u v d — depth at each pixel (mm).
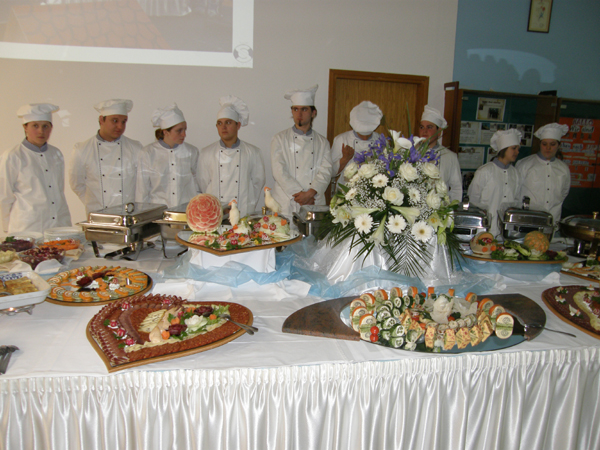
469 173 4254
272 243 1571
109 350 1064
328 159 3148
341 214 1509
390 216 1430
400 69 4062
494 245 1834
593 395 1288
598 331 1251
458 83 3967
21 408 1036
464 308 1262
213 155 3025
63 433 1061
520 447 1267
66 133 3586
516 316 1321
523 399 1220
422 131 3088
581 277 1727
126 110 2902
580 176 4418
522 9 4219
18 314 1295
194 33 3617
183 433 1101
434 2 4012
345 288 1489
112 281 1479
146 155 2949
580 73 4473
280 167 3061
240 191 3076
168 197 3039
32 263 1622
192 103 3719
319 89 3924
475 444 1232
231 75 3740
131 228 1779
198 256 1570
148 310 1278
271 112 3877
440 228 1477
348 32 3883
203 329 1173
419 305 1296
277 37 3760
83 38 3465
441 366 1157
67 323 1251
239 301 1460
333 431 1146
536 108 4238
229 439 1105
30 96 3479
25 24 3365
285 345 1165
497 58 4262
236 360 1093
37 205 2742
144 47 3564
